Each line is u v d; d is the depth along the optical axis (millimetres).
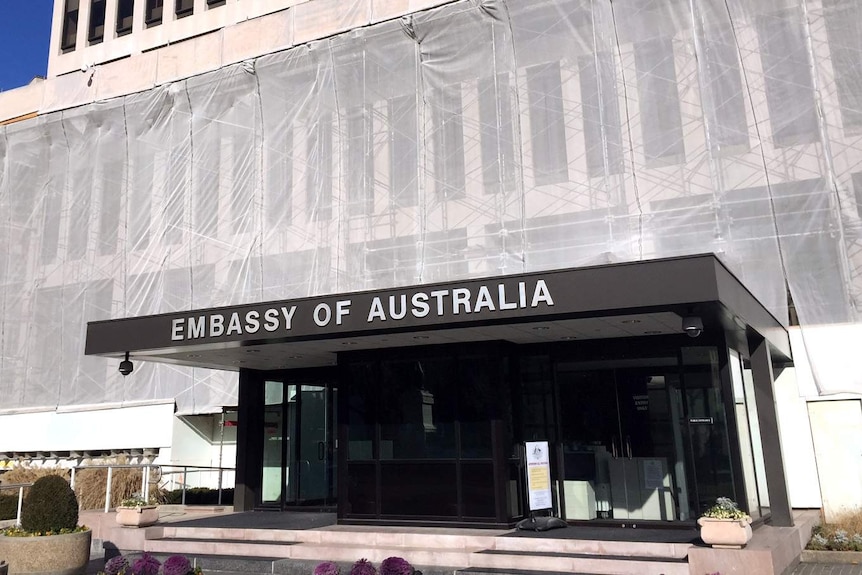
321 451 16141
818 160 14711
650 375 12562
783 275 14578
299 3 23953
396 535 11445
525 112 17469
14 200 24109
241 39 23625
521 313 10000
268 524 13484
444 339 12180
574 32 17250
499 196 17156
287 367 16344
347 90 19594
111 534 13016
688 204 15539
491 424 12141
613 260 15781
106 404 21688
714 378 11281
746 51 15680
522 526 11531
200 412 20547
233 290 19766
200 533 12961
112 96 25062
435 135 18281
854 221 14328
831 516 14141
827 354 14125
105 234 22391
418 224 17828
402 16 19016
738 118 15398
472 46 18266
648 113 16250
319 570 8680
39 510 10133
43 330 22781
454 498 12156
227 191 20797
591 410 12844
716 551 8898
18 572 9641
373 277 18094
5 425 22969
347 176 19016
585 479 12664
